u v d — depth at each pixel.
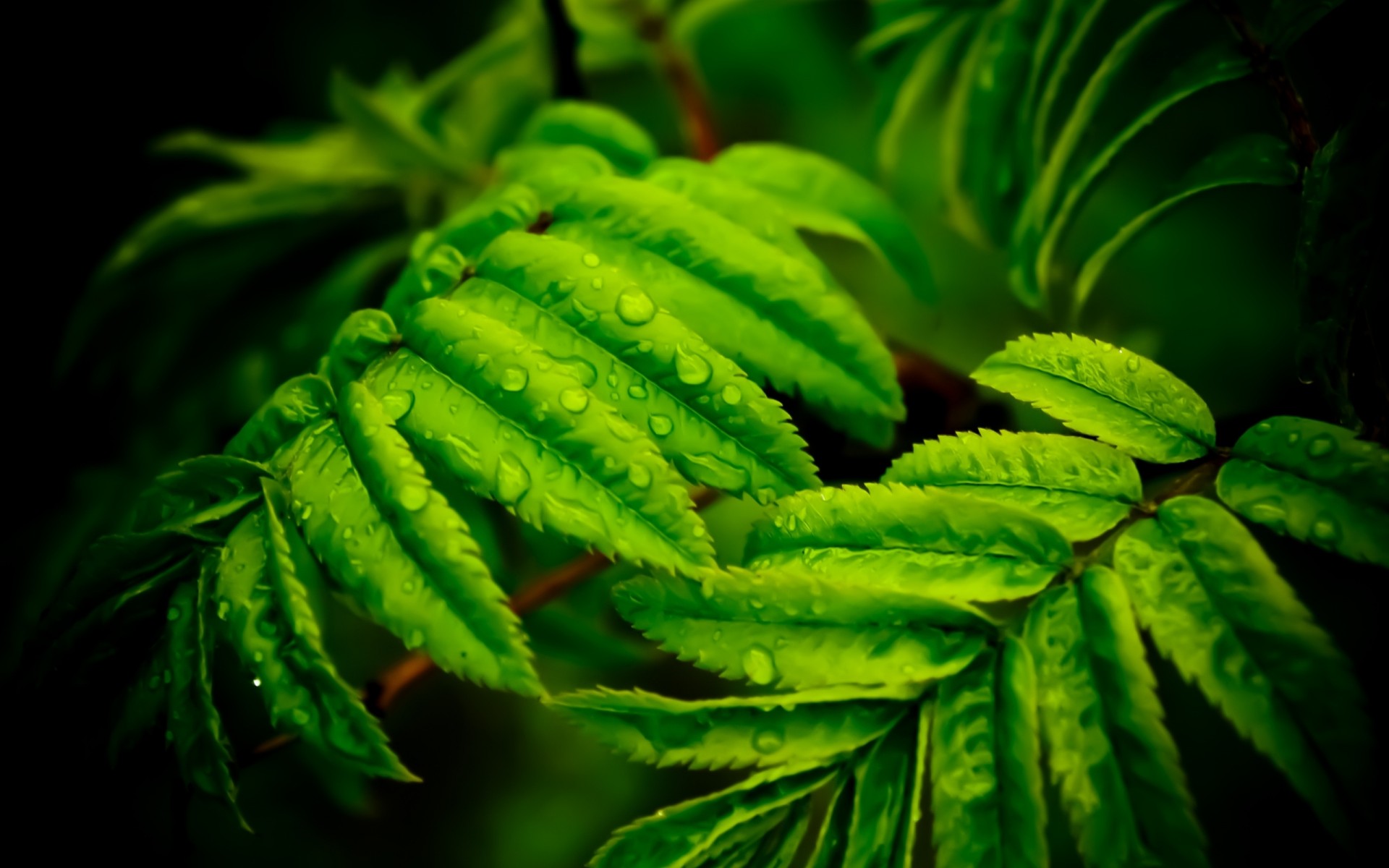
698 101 0.43
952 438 0.27
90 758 0.28
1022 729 0.26
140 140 0.65
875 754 0.27
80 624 0.27
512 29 0.42
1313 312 0.28
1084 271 0.31
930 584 0.27
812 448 0.31
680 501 0.26
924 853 0.51
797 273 0.28
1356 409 0.27
